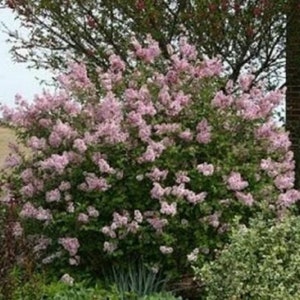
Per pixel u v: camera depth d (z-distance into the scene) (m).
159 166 4.10
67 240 4.00
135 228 3.96
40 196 4.18
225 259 3.58
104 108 4.14
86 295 3.58
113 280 4.06
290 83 6.17
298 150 6.17
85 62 5.83
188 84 4.37
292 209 4.41
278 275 3.47
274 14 5.58
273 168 4.29
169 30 5.68
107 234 3.96
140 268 4.04
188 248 4.10
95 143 4.06
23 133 4.28
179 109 4.18
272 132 4.35
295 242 3.62
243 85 4.46
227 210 4.14
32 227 4.15
